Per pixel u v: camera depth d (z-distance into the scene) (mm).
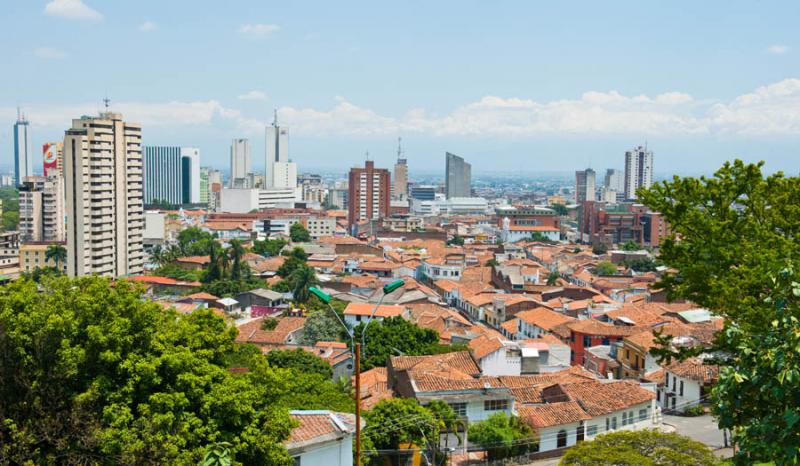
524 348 89438
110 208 171375
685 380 77875
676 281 44375
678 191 43938
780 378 21578
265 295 143625
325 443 40031
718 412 24828
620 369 91625
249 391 37219
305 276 148125
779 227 42219
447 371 73875
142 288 40750
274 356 84250
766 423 22562
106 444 32469
